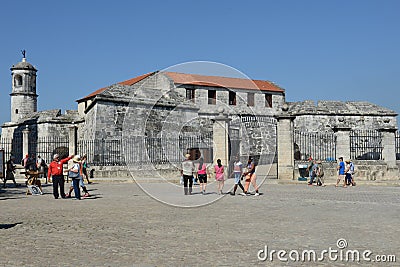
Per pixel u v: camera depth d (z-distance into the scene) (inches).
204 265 270.8
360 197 710.5
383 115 1899.6
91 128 1577.3
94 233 384.2
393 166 1122.7
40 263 278.8
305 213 509.7
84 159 1111.0
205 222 443.5
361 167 1087.0
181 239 354.0
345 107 1904.5
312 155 1430.9
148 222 446.9
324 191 833.5
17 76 2459.4
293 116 1093.8
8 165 1049.5
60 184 736.3
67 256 297.6
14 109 2440.9
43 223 446.0
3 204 640.4
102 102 1529.3
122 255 299.1
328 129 1838.1
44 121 1904.5
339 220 451.2
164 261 281.3
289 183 1034.7
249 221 448.5
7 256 299.0
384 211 525.0
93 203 643.5
